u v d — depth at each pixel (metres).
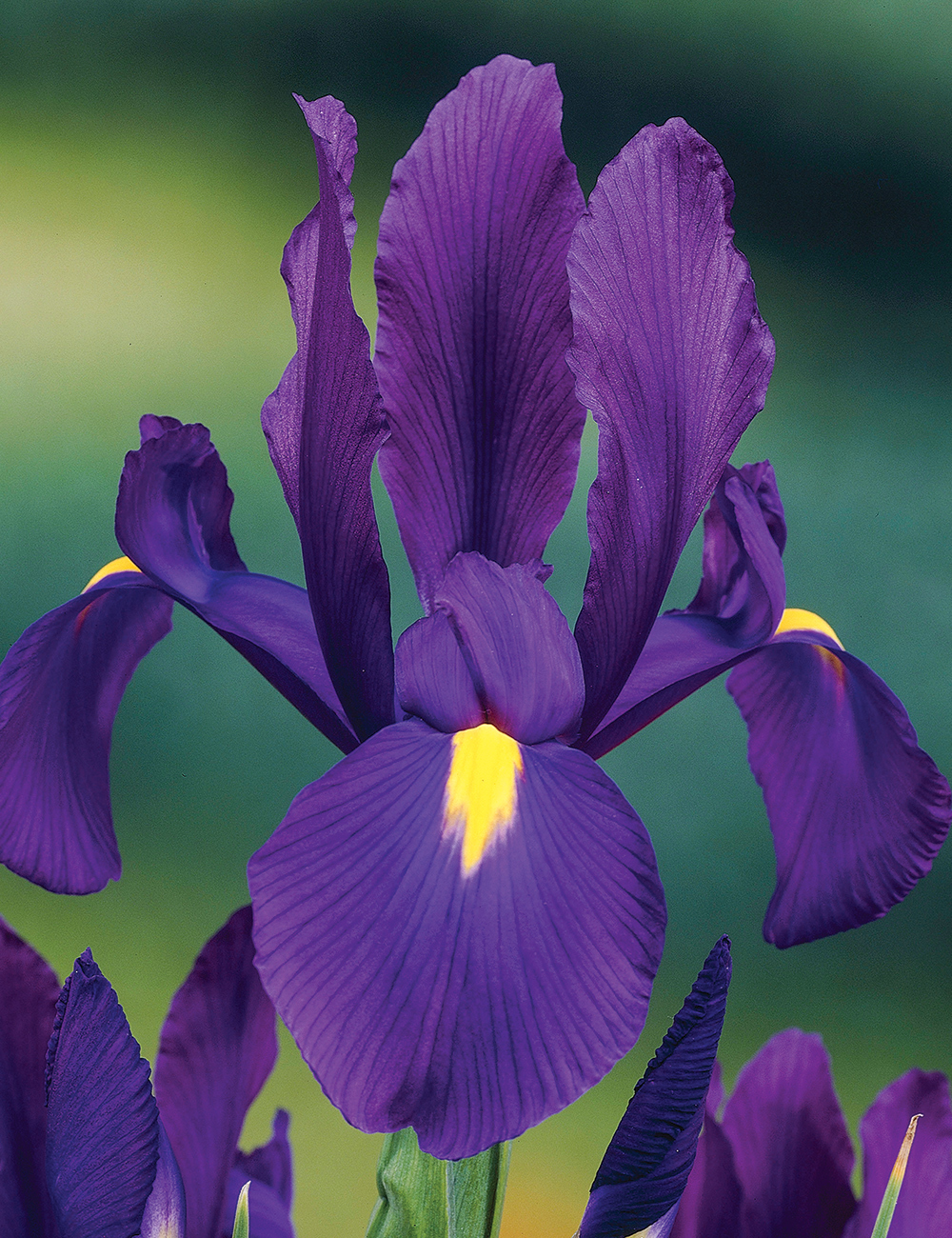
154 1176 0.47
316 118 0.48
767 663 0.54
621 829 0.46
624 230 0.47
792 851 0.54
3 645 1.64
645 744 1.69
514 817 0.46
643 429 0.48
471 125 0.47
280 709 1.71
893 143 4.02
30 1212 0.48
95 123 3.68
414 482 0.48
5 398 2.41
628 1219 0.47
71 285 2.85
